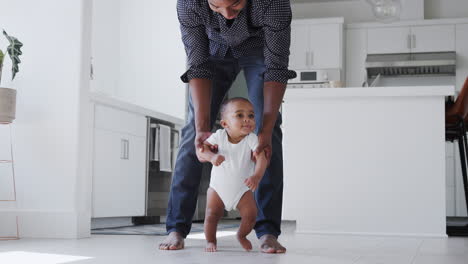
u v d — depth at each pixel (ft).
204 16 6.23
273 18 6.08
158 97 17.28
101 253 6.57
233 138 6.56
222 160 6.34
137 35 17.56
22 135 9.89
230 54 6.95
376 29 23.50
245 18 6.16
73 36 9.87
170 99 17.20
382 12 16.29
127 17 17.66
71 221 9.43
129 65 17.53
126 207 13.43
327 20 23.53
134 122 13.87
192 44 6.62
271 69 6.47
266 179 7.03
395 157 11.19
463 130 11.66
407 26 23.17
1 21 10.16
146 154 14.49
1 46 10.18
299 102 11.64
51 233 9.50
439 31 22.84
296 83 23.56
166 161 15.16
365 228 11.18
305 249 7.30
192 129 7.14
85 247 7.49
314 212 11.39
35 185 9.77
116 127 12.99
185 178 7.13
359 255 6.53
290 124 11.64
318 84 23.35
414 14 23.50
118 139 13.08
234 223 16.34
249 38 6.74
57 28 9.95
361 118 11.37
